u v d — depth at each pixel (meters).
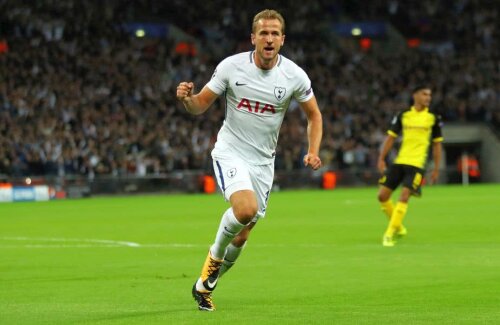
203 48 79.00
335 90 76.12
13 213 41.50
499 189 59.41
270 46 13.95
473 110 76.56
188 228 31.50
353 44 86.06
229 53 79.06
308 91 14.55
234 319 13.23
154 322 13.09
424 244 24.94
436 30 87.69
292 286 16.92
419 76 79.69
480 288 16.44
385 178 25.89
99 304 14.91
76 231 30.84
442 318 13.26
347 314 13.66
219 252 13.95
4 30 70.00
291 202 46.84
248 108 14.30
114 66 70.00
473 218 34.06
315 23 85.31
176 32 79.75
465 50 84.56
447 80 79.81
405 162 25.47
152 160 61.78
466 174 69.44
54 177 57.38
